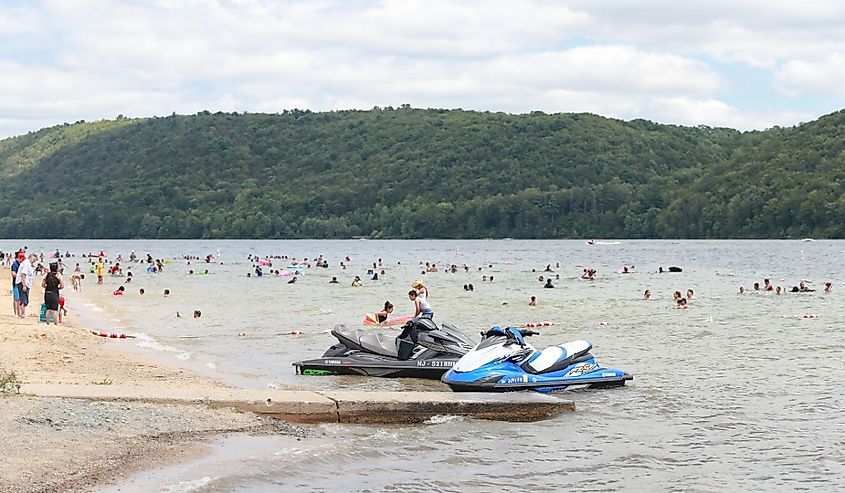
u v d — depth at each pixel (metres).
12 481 9.42
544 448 12.20
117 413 12.65
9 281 54.97
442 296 45.19
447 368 18.17
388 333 27.89
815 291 46.44
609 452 12.00
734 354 22.08
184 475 10.14
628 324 30.11
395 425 13.61
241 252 124.62
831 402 15.52
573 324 30.27
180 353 22.52
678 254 100.19
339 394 14.30
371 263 87.25
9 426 11.51
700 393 16.42
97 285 56.44
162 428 12.10
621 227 164.88
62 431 11.51
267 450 11.51
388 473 10.82
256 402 13.66
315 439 12.30
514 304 39.72
